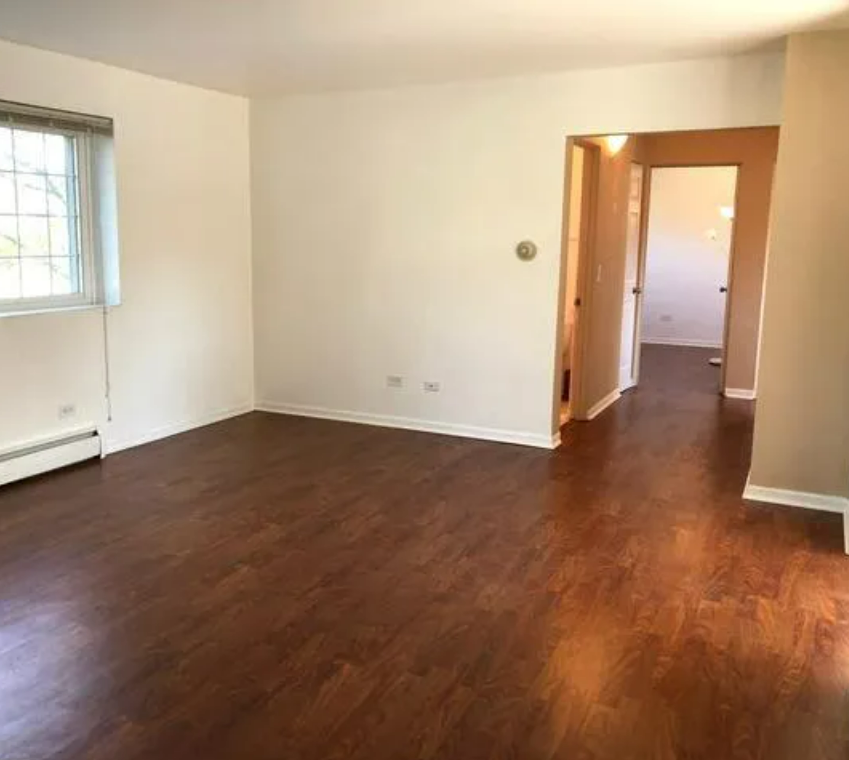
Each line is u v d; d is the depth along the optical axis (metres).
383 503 4.41
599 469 5.10
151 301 5.50
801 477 4.40
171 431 5.79
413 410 6.03
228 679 2.66
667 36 4.09
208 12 3.72
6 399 4.57
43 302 4.88
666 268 10.95
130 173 5.21
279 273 6.32
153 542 3.82
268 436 5.80
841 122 4.00
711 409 6.91
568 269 6.64
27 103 4.50
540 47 4.36
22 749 2.29
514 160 5.36
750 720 2.47
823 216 4.11
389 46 4.37
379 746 2.33
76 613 3.11
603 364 6.84
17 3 3.60
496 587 3.38
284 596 3.27
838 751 2.32
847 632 3.01
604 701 2.56
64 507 4.28
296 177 6.11
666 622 3.08
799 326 4.26
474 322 5.70
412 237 5.79
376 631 2.99
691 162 7.42
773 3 3.48
